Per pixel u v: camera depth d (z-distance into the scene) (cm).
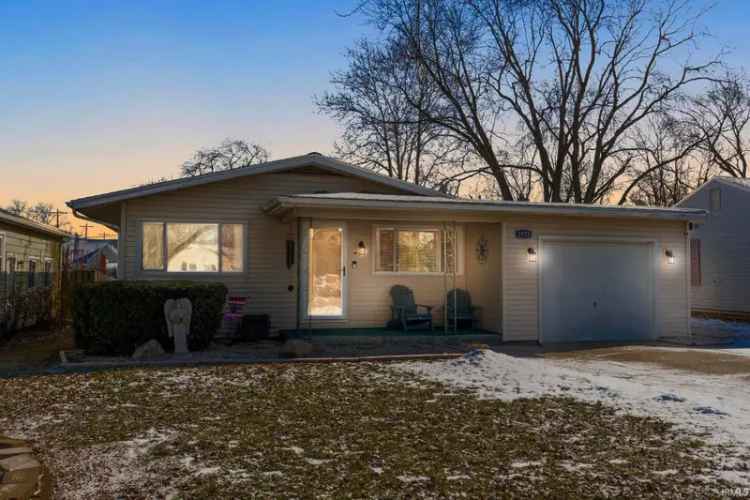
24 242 1930
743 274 2284
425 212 1445
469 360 1105
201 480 531
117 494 507
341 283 1577
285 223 1562
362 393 886
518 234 1507
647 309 1592
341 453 605
